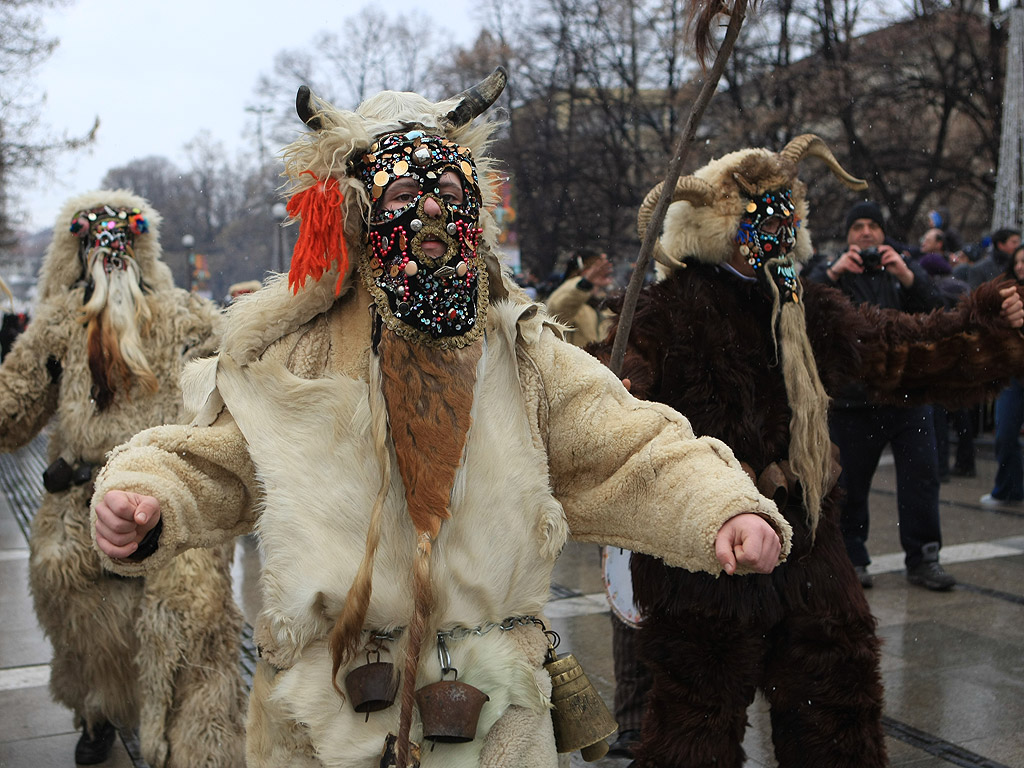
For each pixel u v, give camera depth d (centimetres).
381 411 184
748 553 164
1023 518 723
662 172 2212
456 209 189
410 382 185
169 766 330
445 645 187
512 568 190
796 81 1803
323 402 188
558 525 191
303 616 184
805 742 266
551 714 204
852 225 546
